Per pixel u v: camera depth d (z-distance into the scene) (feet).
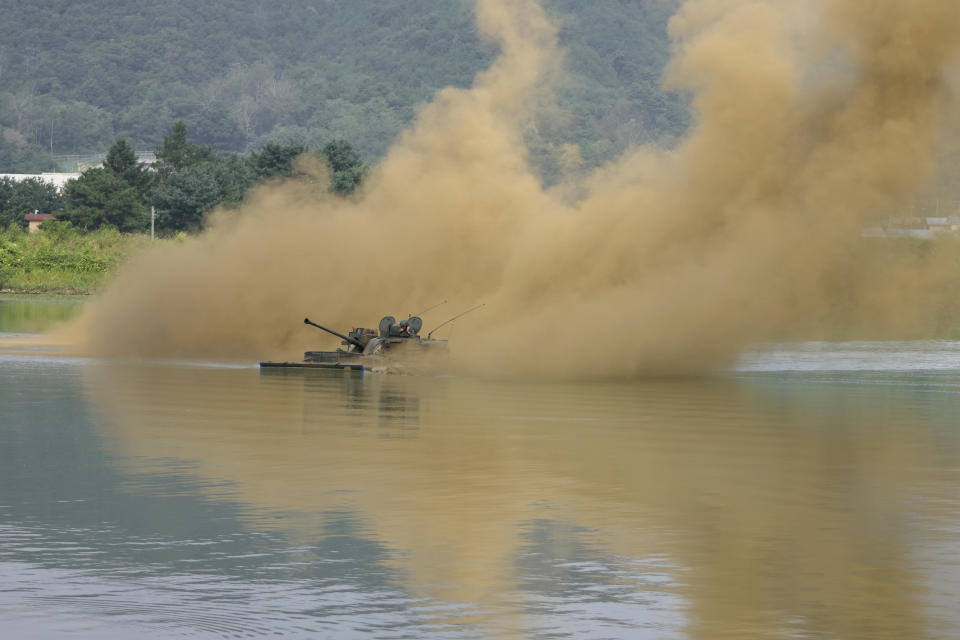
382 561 109.29
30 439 182.91
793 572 106.11
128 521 125.18
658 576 104.68
